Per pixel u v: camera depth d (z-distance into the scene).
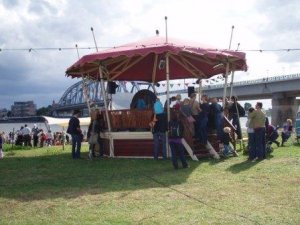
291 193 9.66
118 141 17.72
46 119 53.00
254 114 14.97
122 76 23.98
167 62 16.66
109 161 16.27
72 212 8.41
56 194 10.12
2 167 15.44
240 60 19.33
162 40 17.95
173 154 13.62
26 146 35.47
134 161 15.92
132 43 18.56
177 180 11.59
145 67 23.28
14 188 11.02
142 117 17.19
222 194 9.73
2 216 8.22
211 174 12.40
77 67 18.55
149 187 10.74
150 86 25.45
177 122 13.63
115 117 17.78
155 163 15.17
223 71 22.73
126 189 10.54
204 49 17.23
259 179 11.35
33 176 13.02
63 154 20.66
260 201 9.02
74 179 12.25
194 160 15.48
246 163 14.24
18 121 119.12
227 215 8.00
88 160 16.86
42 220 7.88
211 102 16.92
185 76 24.58
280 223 7.48
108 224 7.52
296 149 18.28
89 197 9.70
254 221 7.60
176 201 9.16
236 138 18.19
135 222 7.62
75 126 17.83
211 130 17.12
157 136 16.14
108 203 9.09
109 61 18.80
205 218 7.81
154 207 8.67
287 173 12.02
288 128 21.03
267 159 14.96
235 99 18.48
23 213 8.41
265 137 15.52
